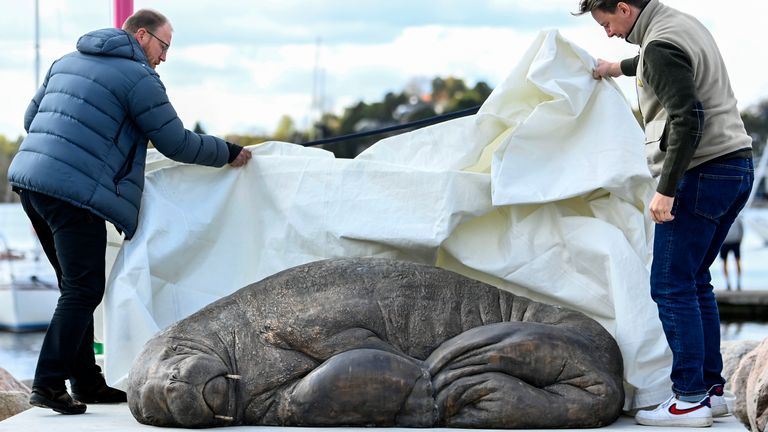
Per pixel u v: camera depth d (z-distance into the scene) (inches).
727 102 200.5
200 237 236.7
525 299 221.5
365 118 2529.5
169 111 225.6
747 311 880.9
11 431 191.6
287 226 236.2
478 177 231.1
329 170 236.7
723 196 198.4
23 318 800.9
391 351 205.2
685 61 194.7
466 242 233.1
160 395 193.0
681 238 199.2
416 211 230.1
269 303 210.5
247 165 242.8
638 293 218.1
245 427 196.4
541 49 235.1
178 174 239.6
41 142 216.5
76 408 215.3
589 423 198.2
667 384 212.5
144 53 233.5
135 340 220.2
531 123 229.9
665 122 203.5
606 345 211.0
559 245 229.0
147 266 225.5
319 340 204.4
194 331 206.5
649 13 202.1
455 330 211.8
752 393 258.2
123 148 221.9
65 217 215.6
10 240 1082.1
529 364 199.0
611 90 233.6
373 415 194.5
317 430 192.2
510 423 195.2
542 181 229.5
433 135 243.6
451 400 196.1
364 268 216.2
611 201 230.1
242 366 202.7
